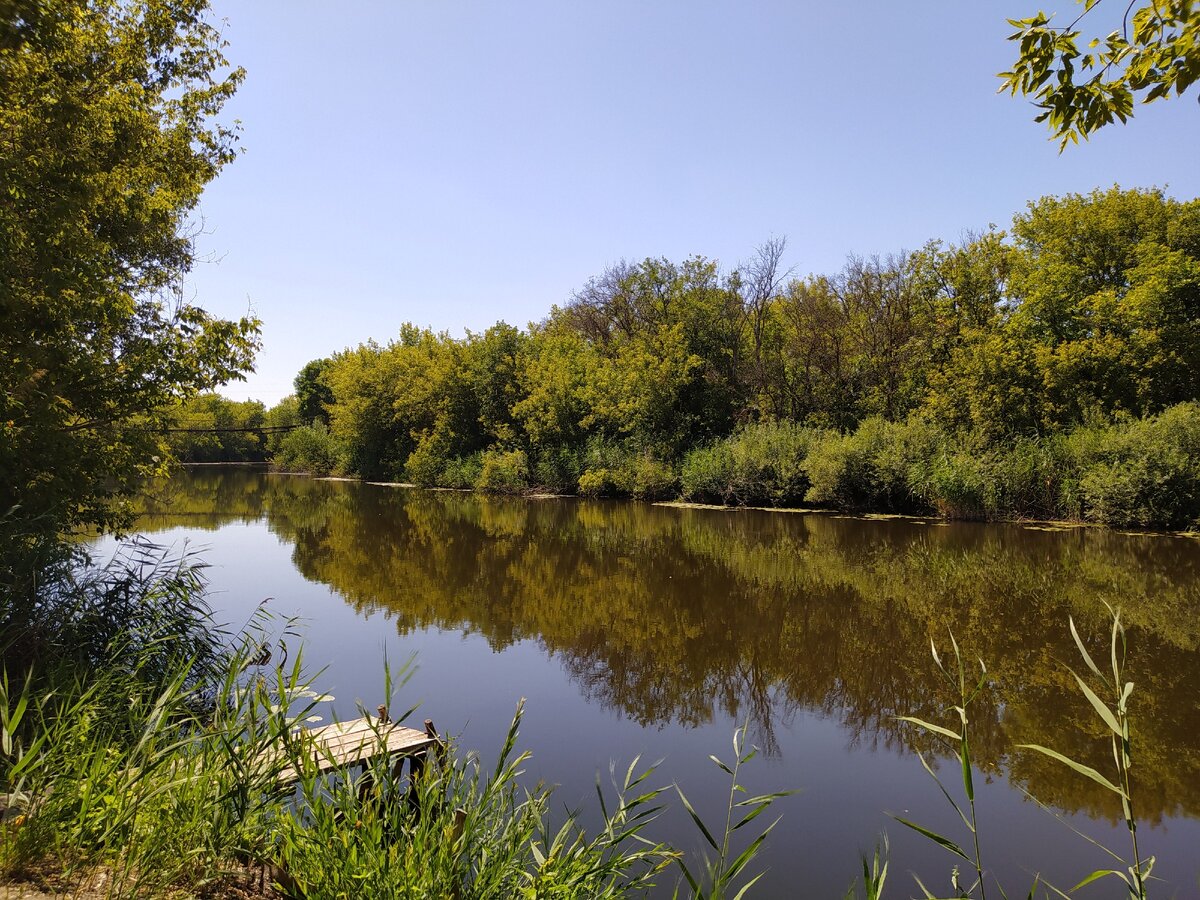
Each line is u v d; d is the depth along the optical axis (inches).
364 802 142.3
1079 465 784.3
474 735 276.2
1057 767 254.2
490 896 133.7
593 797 228.2
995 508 816.9
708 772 250.7
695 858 194.9
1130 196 968.9
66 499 307.1
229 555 676.7
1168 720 290.2
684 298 1300.4
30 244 293.0
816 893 180.2
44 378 310.3
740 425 1145.4
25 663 228.8
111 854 122.2
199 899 122.3
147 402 353.1
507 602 497.0
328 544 745.6
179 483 1640.0
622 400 1231.5
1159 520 723.4
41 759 134.3
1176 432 721.6
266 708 147.8
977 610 458.3
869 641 402.9
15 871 113.7
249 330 385.4
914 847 203.2
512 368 1465.3
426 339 1801.2
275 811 144.3
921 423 911.0
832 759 262.1
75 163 321.7
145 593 275.7
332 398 2293.3
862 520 864.3
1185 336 848.3
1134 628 413.7
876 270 1190.3
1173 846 203.5
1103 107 137.2
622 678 346.3
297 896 124.6
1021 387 861.2
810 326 1213.7
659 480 1130.7
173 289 434.3
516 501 1206.9
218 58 439.5
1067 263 989.2
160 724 144.2
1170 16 130.0
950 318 1073.5
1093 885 185.8
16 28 217.6
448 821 145.9
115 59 368.5
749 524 858.8
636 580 563.5
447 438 1546.5
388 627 429.7
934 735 283.6
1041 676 344.2
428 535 812.0
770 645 398.9
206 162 456.1
